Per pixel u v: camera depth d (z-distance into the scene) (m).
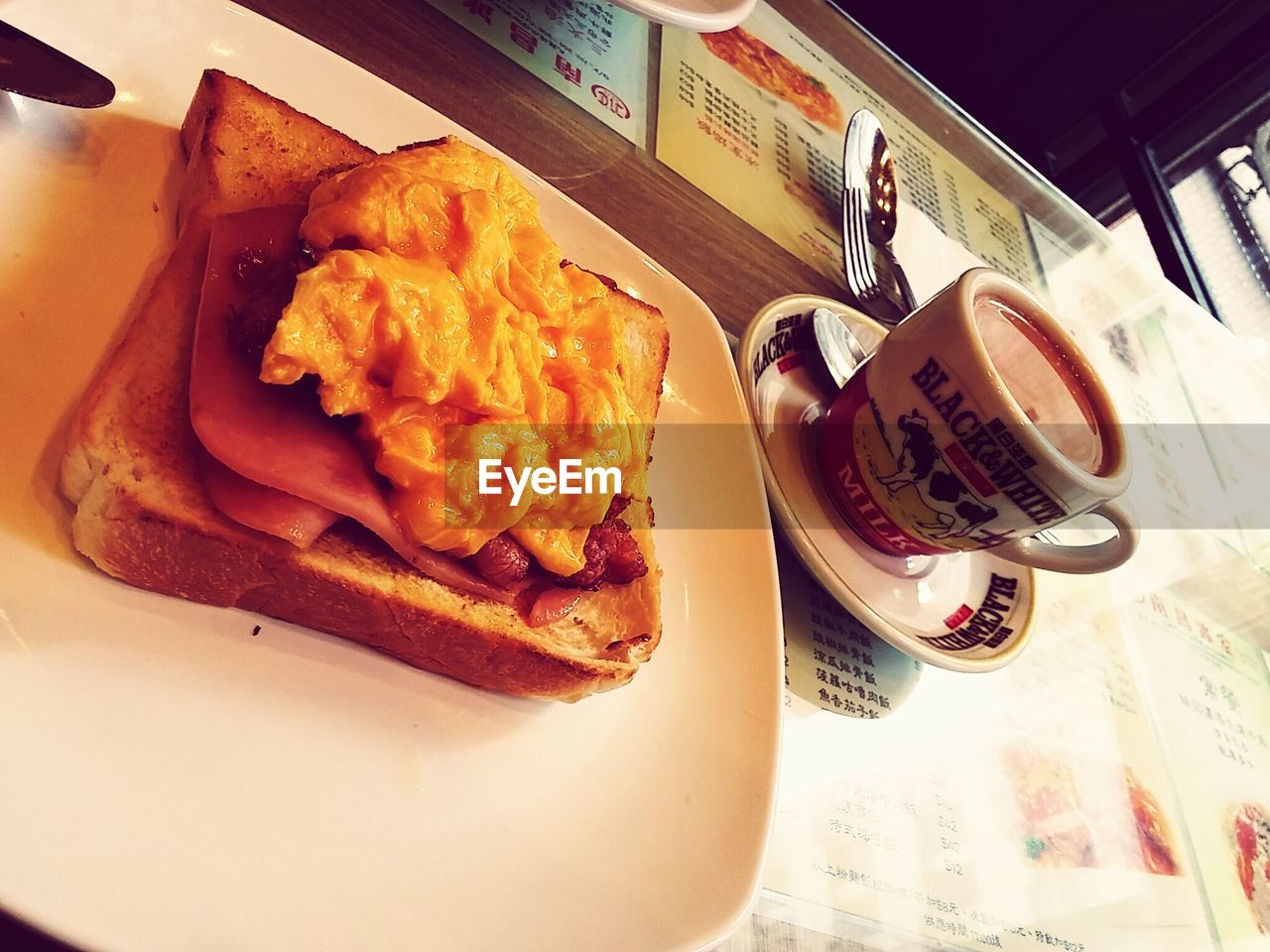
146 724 0.18
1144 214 0.72
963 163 0.57
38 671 0.18
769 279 0.38
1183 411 0.56
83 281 0.21
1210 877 0.37
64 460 0.19
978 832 0.31
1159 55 0.77
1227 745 0.43
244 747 0.19
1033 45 0.83
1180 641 0.45
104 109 0.23
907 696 0.32
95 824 0.17
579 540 0.23
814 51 0.52
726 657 0.27
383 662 0.22
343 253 0.19
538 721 0.24
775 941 0.24
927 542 0.31
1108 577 0.45
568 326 0.23
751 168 0.41
